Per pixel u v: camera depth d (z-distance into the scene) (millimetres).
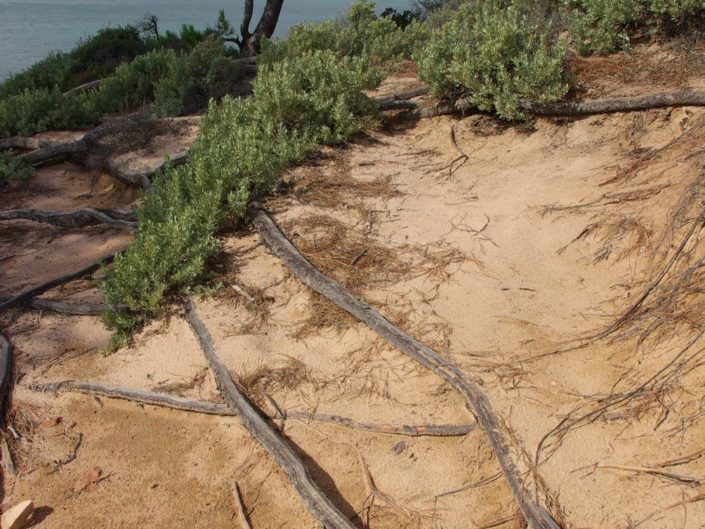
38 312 5441
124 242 6578
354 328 4672
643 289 4484
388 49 10234
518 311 4641
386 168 6723
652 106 6207
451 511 3492
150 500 3811
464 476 3654
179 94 11289
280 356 4570
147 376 4605
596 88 6727
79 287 5742
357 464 3828
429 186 6316
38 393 4613
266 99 7305
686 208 4781
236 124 7164
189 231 5395
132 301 4980
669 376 3799
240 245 5684
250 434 4105
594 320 4438
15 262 6484
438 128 7426
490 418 3770
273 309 4965
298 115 7402
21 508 3701
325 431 4020
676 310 4133
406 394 4152
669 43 7102
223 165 6234
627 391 3826
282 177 6566
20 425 4387
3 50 29078
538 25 7695
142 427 4297
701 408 3559
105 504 3809
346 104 7523
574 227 5297
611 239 5020
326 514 3432
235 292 5133
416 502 3570
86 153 9070
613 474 3406
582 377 4004
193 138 8922
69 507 3809
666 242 4691
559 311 4590
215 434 4180
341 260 5262
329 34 11062
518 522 3338
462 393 4035
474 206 5859
